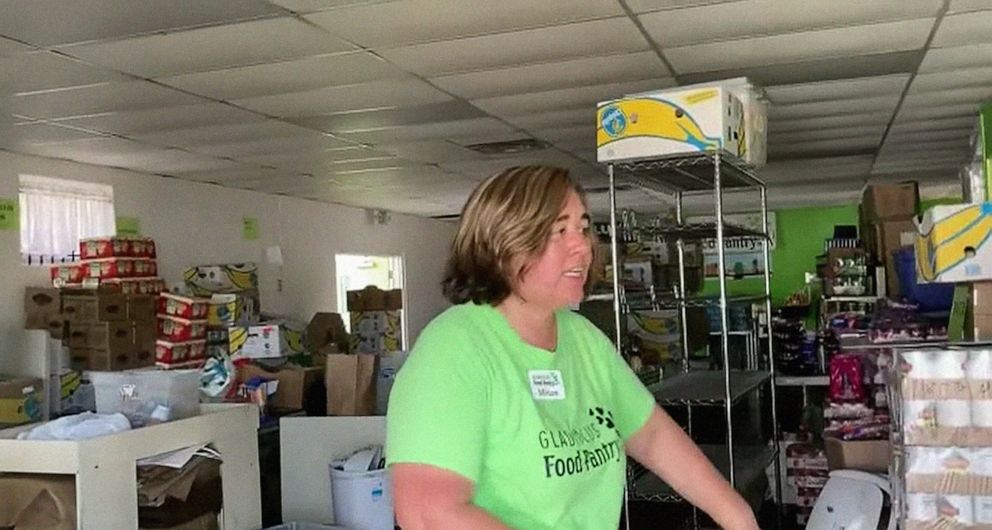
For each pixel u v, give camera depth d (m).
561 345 1.56
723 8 3.39
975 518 2.76
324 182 7.56
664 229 4.25
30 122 4.71
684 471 1.70
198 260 7.06
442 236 11.47
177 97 4.39
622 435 1.68
